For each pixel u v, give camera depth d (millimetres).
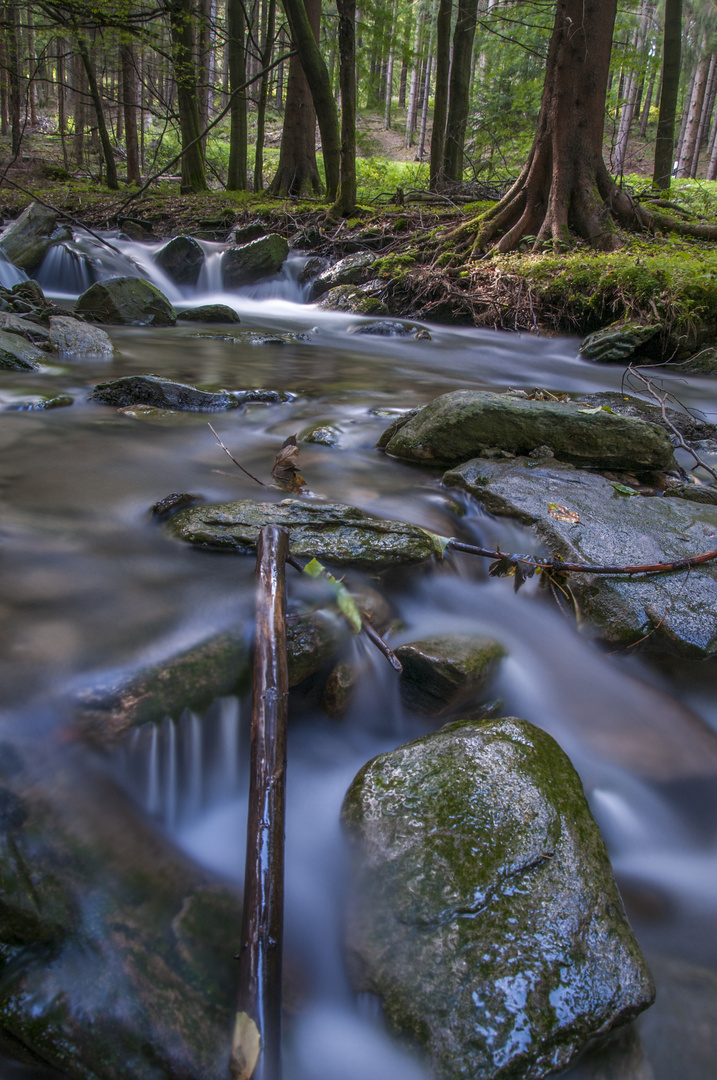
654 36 29938
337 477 3953
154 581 2596
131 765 1905
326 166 16688
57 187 21406
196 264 12641
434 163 17734
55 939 1457
